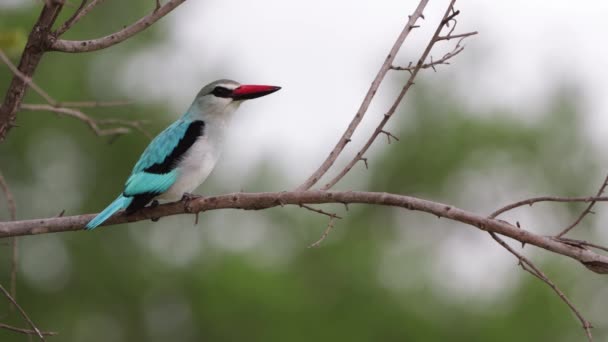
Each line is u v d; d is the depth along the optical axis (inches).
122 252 649.0
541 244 236.8
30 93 600.4
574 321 566.3
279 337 573.0
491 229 240.4
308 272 599.2
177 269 622.5
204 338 608.4
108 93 620.4
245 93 335.6
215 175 592.7
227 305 583.2
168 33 633.6
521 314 570.3
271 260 604.7
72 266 647.1
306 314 577.3
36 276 649.6
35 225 264.8
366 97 280.1
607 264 232.7
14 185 638.5
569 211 631.8
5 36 293.3
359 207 629.9
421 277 597.3
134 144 616.1
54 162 637.3
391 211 633.0
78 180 639.8
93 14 623.8
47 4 248.4
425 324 573.3
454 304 585.3
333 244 605.6
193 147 317.4
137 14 631.2
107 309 649.6
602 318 566.3
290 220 612.1
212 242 622.5
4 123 259.4
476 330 569.9
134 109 615.8
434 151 636.1
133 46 625.9
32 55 255.6
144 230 642.8
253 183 585.0
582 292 573.9
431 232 633.6
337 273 595.2
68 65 613.9
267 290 577.6
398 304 581.0
